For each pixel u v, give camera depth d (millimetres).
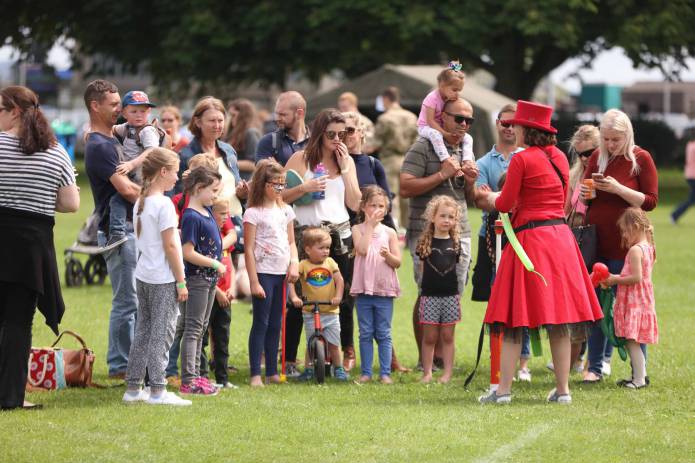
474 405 17734
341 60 74562
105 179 20031
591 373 20219
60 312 17047
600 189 20016
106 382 19719
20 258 16484
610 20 73375
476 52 70750
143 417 16375
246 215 19859
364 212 20797
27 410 16750
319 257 20609
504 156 21938
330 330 20766
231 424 16031
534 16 68812
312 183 20562
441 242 20500
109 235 20203
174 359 20047
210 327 19906
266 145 21922
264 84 82562
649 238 19766
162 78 83062
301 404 17750
